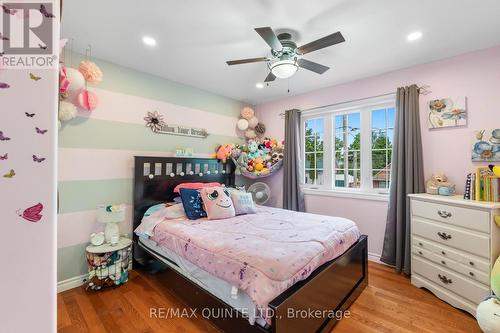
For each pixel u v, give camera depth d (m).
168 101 3.03
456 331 1.65
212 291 1.61
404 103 2.59
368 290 2.21
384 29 1.92
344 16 1.75
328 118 3.42
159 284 2.27
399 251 2.55
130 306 1.94
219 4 1.63
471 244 1.84
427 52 2.30
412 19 1.78
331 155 3.39
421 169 2.49
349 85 3.11
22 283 0.51
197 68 2.70
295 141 3.53
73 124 2.26
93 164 2.39
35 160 0.52
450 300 1.95
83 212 2.32
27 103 0.52
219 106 3.68
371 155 3.04
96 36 2.03
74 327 1.69
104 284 2.18
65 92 2.07
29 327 0.51
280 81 3.10
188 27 1.90
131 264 2.65
